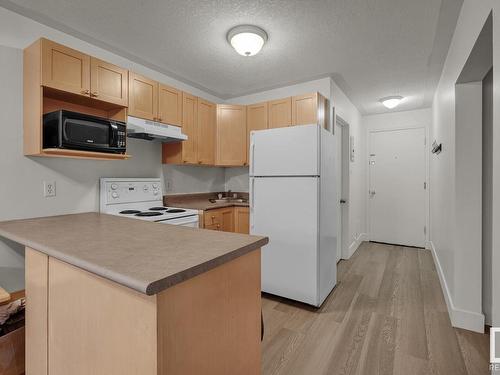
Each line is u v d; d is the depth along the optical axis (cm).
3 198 186
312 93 295
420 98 395
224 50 252
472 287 204
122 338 79
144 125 248
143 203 283
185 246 106
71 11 193
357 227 453
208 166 376
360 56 263
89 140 197
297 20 204
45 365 113
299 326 209
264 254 259
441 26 211
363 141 493
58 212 217
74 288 97
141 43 240
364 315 226
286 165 246
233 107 347
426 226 443
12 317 146
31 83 187
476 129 204
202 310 86
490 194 206
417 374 157
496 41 118
